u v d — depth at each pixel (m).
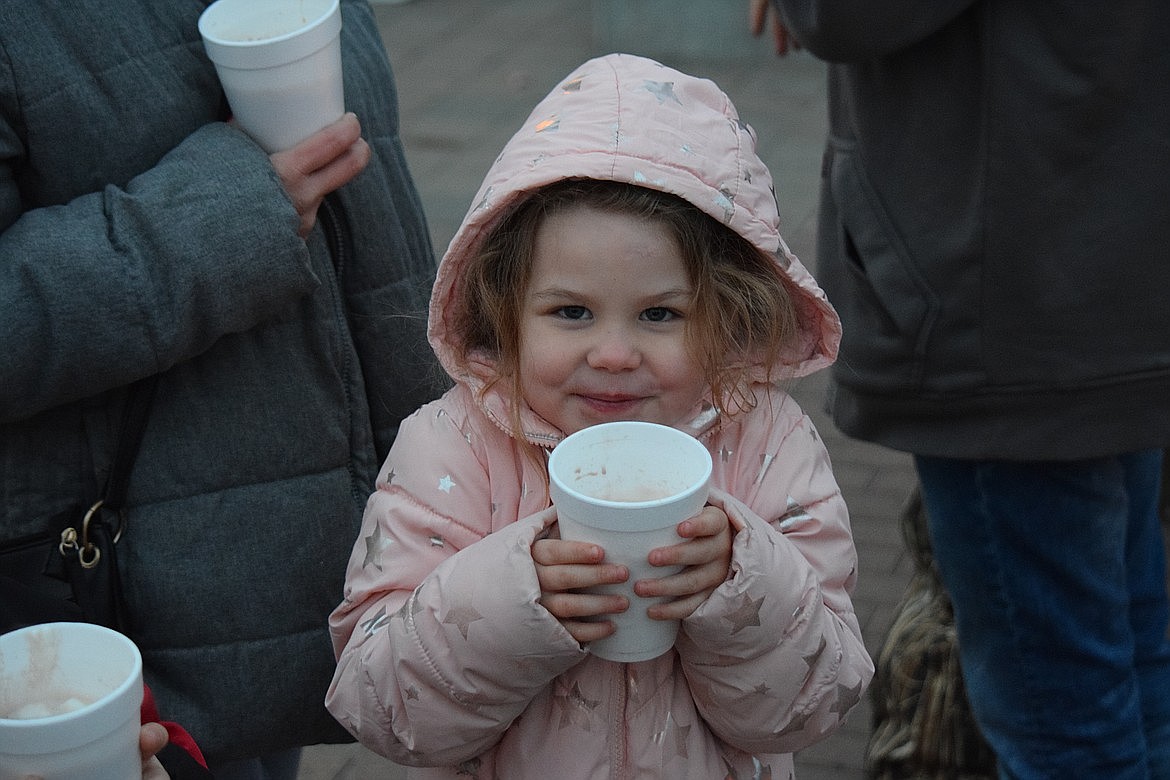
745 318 1.95
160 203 1.89
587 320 1.88
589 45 8.42
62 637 1.61
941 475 2.69
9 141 1.88
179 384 2.05
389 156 2.31
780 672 1.79
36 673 1.60
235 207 1.92
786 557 1.78
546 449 1.95
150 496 2.05
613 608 1.68
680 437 1.73
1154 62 2.33
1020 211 2.43
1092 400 2.49
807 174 6.57
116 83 1.95
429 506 1.95
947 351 2.55
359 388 2.22
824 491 1.98
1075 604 2.62
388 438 2.32
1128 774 2.69
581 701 1.90
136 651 1.57
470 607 1.73
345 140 2.05
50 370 1.86
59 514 2.02
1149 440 2.50
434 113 7.46
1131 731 2.68
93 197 1.93
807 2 2.48
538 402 1.92
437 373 2.34
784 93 7.64
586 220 1.84
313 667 2.16
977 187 2.44
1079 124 2.36
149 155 1.99
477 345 2.03
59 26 1.90
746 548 1.72
